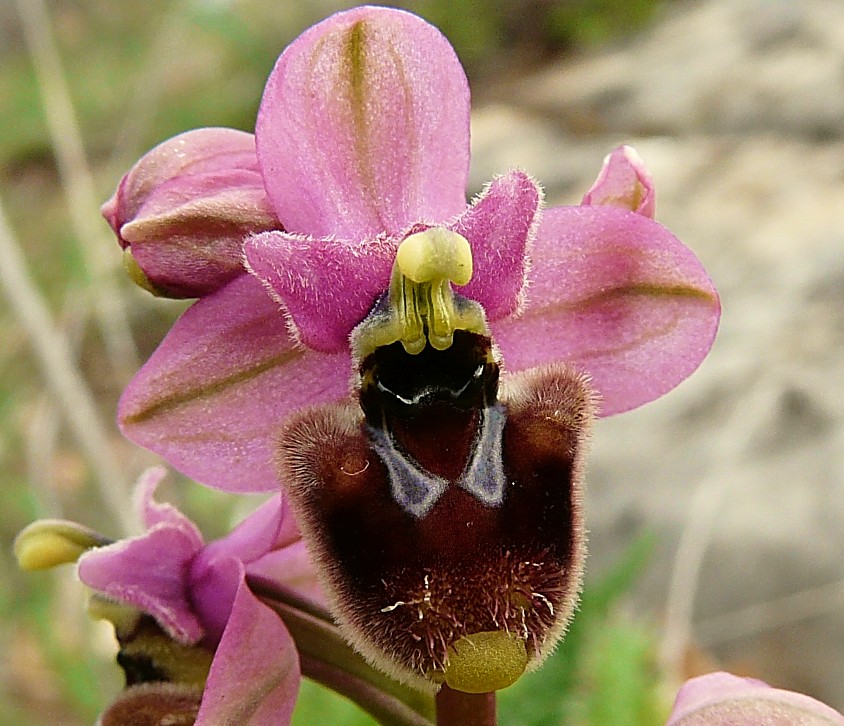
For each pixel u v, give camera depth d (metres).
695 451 0.19
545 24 0.40
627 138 0.31
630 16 0.39
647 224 0.09
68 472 0.23
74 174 0.20
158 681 0.09
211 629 0.09
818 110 0.29
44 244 0.31
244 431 0.09
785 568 0.17
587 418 0.08
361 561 0.08
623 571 0.13
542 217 0.09
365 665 0.09
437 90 0.09
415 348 0.08
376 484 0.08
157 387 0.09
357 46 0.09
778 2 0.34
